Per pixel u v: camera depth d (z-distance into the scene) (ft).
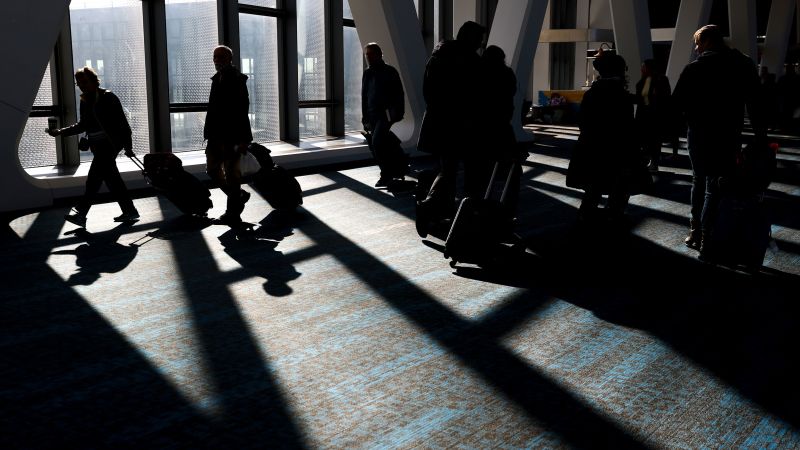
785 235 25.59
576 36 89.76
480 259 20.71
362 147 46.44
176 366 13.78
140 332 15.58
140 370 13.57
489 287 19.21
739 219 20.48
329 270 20.62
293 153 41.81
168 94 40.47
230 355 14.33
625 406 12.26
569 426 11.52
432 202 23.90
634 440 11.09
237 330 15.74
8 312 16.80
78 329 15.74
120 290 18.56
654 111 37.86
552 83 99.86
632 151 25.62
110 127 25.84
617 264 21.70
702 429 11.48
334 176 38.78
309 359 14.17
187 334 15.48
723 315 17.08
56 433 11.10
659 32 98.32
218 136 25.73
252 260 21.58
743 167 20.33
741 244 20.47
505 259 21.97
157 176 26.58
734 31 85.71
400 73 46.98
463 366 13.89
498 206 21.02
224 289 18.71
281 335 15.47
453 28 64.64
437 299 18.11
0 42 26.78
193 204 26.94
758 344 15.23
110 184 26.43
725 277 20.38
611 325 16.31
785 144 59.88
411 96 47.62
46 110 35.50
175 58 41.83
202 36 43.06
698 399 12.57
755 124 20.56
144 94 40.09
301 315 16.76
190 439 10.96
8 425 11.35
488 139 23.31
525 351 14.71
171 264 21.06
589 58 96.78
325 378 13.28
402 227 26.43
